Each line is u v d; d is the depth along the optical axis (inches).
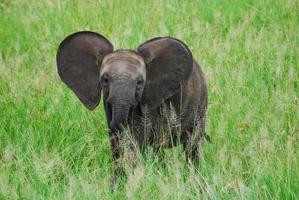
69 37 435.8
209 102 504.7
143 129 433.1
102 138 489.4
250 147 447.5
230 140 474.9
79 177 427.5
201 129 466.0
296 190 412.8
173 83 429.1
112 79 399.9
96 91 430.6
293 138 455.5
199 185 416.2
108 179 439.8
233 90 526.0
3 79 553.9
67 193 408.8
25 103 518.9
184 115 449.1
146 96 425.7
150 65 425.7
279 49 592.1
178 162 435.2
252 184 414.3
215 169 435.2
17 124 505.4
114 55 415.5
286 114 499.5
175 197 398.9
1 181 419.5
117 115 393.1
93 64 431.5
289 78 521.7
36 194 417.7
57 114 508.4
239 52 588.4
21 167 440.1
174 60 428.8
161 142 442.3
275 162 433.4
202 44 590.6
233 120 491.8
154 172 436.1
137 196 404.5
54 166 452.4
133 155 425.1
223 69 554.3
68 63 435.8
